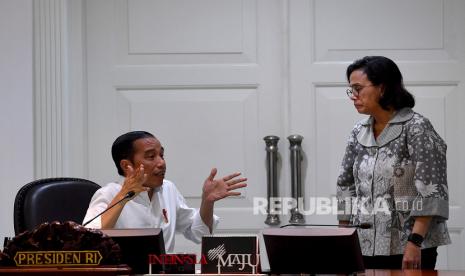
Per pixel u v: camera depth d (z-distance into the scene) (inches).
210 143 473.1
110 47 478.3
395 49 470.0
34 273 230.2
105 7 478.3
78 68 471.5
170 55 475.5
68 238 233.3
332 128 468.1
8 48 455.5
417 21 469.7
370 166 339.0
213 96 474.6
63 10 463.5
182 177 472.4
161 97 475.8
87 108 476.4
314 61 470.9
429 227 331.6
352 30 470.0
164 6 475.2
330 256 254.2
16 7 455.5
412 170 332.2
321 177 468.4
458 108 468.8
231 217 472.1
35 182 340.8
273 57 473.1
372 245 335.0
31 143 454.3
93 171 475.2
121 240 254.7
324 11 470.9
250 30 474.3
